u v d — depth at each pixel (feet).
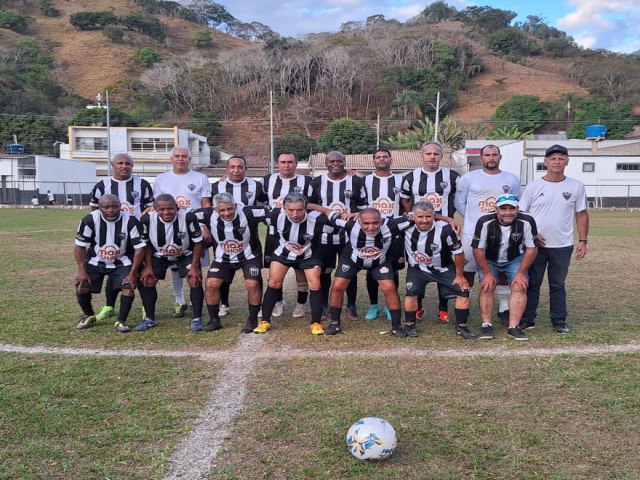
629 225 68.23
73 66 300.61
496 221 17.71
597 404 12.26
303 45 259.39
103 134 157.07
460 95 266.16
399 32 288.10
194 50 355.77
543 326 19.15
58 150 170.60
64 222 71.97
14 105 198.18
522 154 129.80
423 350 16.44
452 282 18.06
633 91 244.63
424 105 215.31
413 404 12.30
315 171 139.44
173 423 11.43
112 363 15.20
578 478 9.32
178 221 19.01
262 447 10.41
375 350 16.47
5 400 12.51
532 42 332.80
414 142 174.29
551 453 10.15
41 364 15.06
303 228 18.01
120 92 243.60
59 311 21.49
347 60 247.70
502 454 10.11
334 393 12.96
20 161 126.00
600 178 118.32
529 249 17.66
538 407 12.14
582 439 10.68
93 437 10.80
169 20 407.03
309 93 246.68
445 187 19.88
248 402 12.48
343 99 244.01
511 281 18.63
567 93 242.37
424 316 21.07
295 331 18.80
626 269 31.96
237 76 250.98
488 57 309.63
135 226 18.71
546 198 18.19
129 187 21.33
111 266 19.02
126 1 419.33
